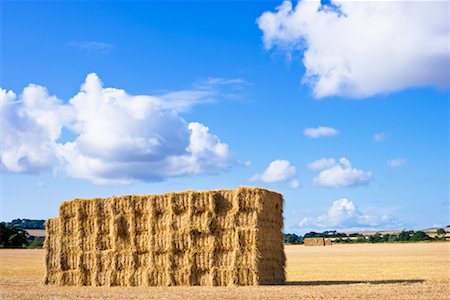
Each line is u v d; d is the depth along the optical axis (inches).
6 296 1005.8
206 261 1200.2
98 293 1055.0
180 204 1222.9
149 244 1233.4
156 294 1018.7
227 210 1202.0
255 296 957.2
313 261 2332.7
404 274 1502.2
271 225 1259.2
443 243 5221.5
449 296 935.7
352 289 1064.2
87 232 1290.6
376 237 6835.6
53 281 1306.6
